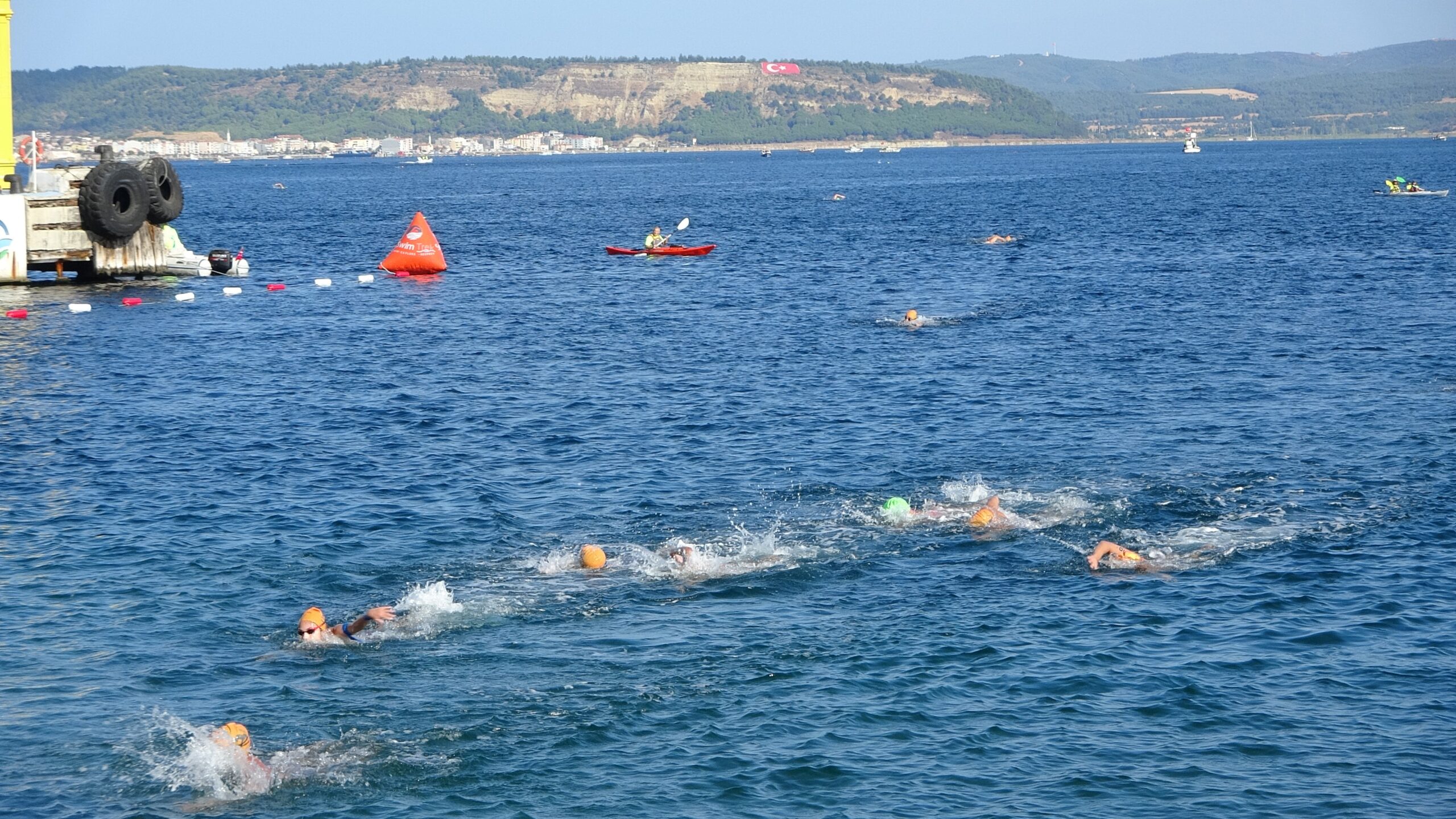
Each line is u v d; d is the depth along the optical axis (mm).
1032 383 40375
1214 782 16531
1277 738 17609
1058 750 17406
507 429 35500
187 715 18625
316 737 18031
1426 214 106250
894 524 26719
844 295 62750
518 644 21000
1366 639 20688
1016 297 60594
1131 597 22609
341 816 16141
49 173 70500
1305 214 110312
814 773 16922
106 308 60375
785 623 21719
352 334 52188
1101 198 146250
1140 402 37531
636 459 32156
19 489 29719
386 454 32938
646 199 166750
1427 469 29938
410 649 20844
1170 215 114750
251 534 26406
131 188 69812
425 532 26547
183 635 21406
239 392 40750
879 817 15859
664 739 17891
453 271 76812
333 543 25891
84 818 16047
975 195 162500
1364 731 17734
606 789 16641
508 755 17516
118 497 29094
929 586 23359
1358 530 25797
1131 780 16609
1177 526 26312
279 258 86562
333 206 158875
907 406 37406
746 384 40906
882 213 128000
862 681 19516
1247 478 29500
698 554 24688
